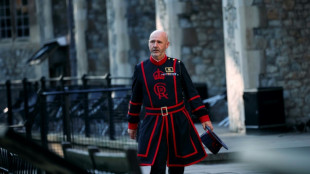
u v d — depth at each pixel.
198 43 15.59
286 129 11.56
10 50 28.19
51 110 12.27
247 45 11.56
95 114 12.42
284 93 11.77
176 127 5.74
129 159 3.09
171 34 15.48
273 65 11.71
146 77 5.81
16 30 28.33
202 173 7.66
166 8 15.53
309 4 12.01
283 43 11.78
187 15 15.53
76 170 3.39
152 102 5.78
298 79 11.86
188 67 15.56
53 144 11.59
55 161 3.31
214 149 5.87
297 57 11.87
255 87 11.57
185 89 5.95
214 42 15.70
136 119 6.09
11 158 6.98
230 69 12.06
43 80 16.38
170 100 5.75
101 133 12.06
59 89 16.78
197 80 15.69
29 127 8.48
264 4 11.66
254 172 6.68
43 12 27.30
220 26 15.74
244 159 8.21
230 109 12.13
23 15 28.03
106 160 3.62
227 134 11.56
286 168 5.25
